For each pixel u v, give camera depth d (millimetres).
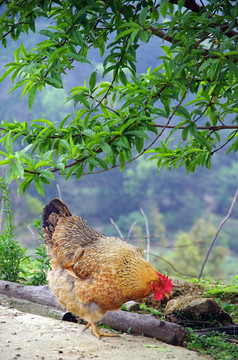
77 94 5887
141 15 4922
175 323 6512
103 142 5461
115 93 6344
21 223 14594
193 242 15766
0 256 7906
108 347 5391
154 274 5418
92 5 5133
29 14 5680
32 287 7055
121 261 5391
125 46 5523
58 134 6129
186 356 5285
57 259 5867
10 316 6305
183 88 5312
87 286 5473
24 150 5137
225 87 6445
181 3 4879
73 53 5250
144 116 5348
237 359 5434
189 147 6914
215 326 6703
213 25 5324
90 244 5758
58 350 5180
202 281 10078
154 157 6832
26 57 5785
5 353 4977
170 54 5883
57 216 6309
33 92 5406
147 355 5207
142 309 7285
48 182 5246
